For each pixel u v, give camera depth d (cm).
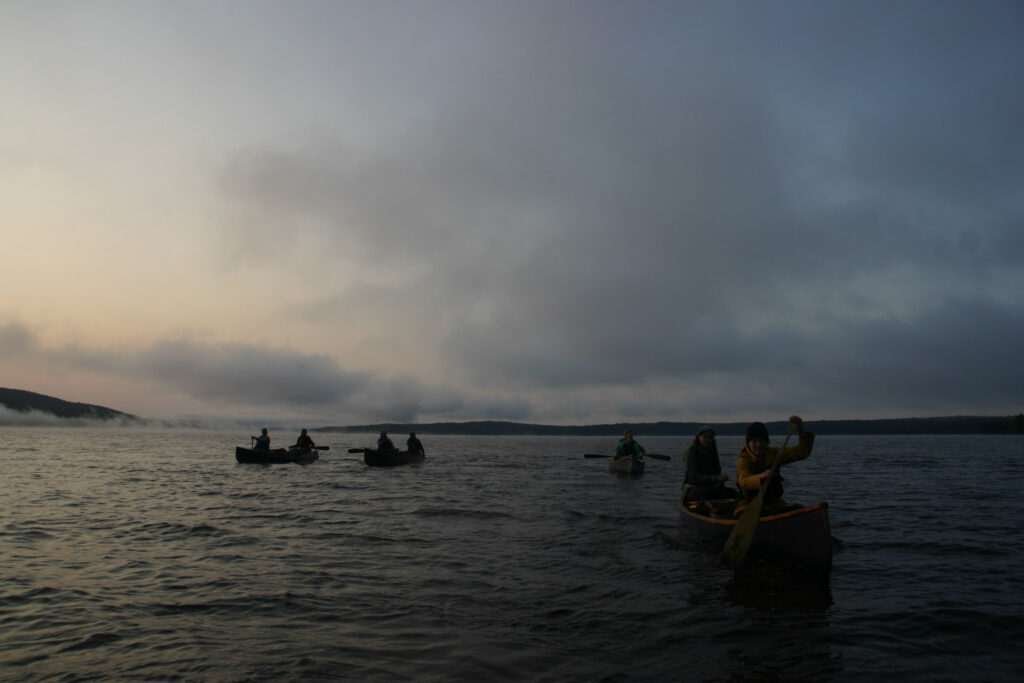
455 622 661
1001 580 825
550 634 625
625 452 2795
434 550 1022
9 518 1334
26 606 716
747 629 639
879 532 1174
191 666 543
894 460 3694
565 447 7956
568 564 921
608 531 1196
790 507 977
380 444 3347
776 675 525
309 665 544
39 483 2133
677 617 677
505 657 564
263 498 1753
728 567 898
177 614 688
